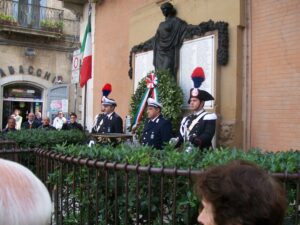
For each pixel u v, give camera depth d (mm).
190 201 2809
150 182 2883
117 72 11164
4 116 18906
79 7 13188
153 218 3096
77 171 3430
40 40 19109
